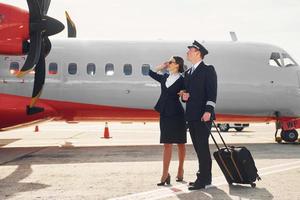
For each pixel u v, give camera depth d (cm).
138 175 640
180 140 552
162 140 550
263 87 1215
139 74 1175
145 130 2381
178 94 554
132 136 1725
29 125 1128
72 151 1028
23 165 760
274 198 468
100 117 1204
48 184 562
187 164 770
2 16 832
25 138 1596
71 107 1156
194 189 519
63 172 672
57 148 1120
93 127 2981
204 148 529
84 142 1355
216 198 470
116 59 1180
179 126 552
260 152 974
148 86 1168
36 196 482
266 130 2447
